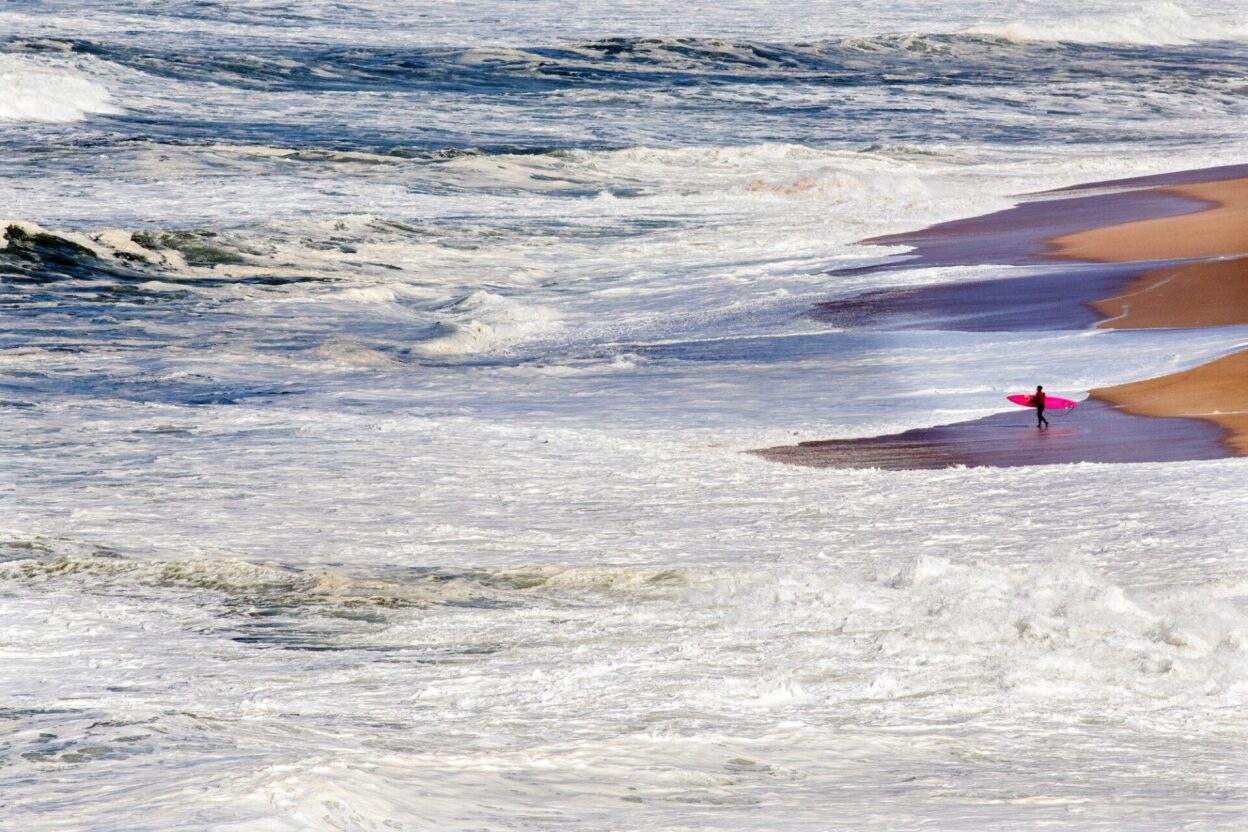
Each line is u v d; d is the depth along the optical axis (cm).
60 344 10131
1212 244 12825
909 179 18038
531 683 3044
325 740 2402
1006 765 2389
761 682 2998
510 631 3619
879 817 1927
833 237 14750
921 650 3294
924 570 4066
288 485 5869
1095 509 5016
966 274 11975
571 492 5709
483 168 18700
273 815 1609
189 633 3644
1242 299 10062
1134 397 7381
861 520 5081
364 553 4678
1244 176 18175
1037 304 10481
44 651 3441
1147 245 12975
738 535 4872
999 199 17162
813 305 11162
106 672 3209
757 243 14562
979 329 9756
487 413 7838
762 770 2278
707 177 18888
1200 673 3109
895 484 5716
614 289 12606
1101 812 2009
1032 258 12694
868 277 12212
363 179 17800
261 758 2138
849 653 3303
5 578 4316
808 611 3731
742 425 7288
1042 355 8656
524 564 4475
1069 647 3300
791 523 5062
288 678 3134
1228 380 7556
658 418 7569
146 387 8675
